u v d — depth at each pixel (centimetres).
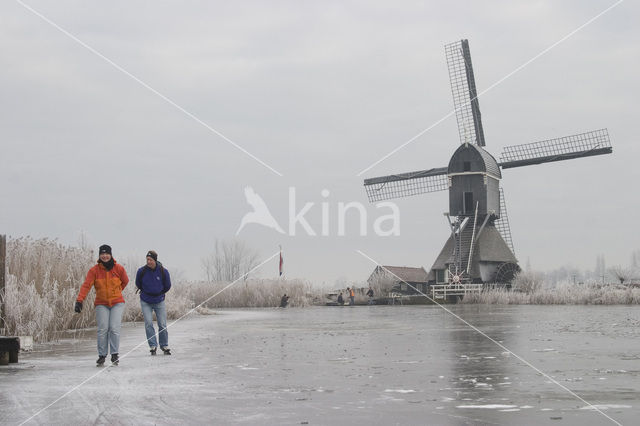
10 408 828
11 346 1301
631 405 816
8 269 2066
